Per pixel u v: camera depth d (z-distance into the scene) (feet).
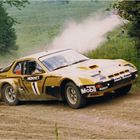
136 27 54.90
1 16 165.89
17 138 34.32
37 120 40.81
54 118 41.09
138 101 43.52
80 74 43.88
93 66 45.50
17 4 166.71
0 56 166.91
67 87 44.52
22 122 40.47
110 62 46.65
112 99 45.93
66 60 48.34
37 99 48.88
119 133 33.22
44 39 193.36
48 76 46.26
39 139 33.37
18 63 50.70
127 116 38.37
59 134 34.47
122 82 44.34
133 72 45.70
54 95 46.29
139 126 34.83
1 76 52.90
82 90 42.80
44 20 262.06
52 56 48.91
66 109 44.80
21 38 207.92
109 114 39.91
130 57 57.36
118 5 55.16
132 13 54.34
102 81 42.73
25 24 254.47
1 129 38.09
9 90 52.01
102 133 33.71
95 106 43.98
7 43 170.81
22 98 50.62
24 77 49.34
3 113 46.03
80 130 35.29
